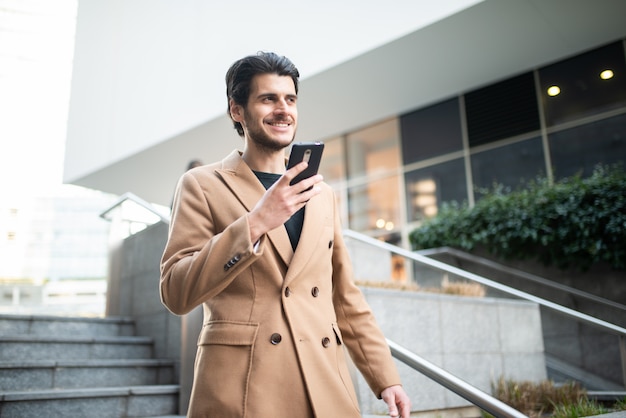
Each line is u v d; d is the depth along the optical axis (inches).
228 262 45.5
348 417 48.8
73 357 158.4
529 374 182.4
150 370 159.2
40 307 556.7
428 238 301.7
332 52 279.6
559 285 239.1
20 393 119.4
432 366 77.3
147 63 382.0
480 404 69.4
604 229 241.4
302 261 52.4
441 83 310.3
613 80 283.9
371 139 372.8
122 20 416.2
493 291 248.7
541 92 308.7
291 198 46.9
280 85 55.1
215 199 54.2
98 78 422.6
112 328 186.1
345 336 59.9
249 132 55.7
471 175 327.0
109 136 396.8
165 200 487.8
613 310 237.5
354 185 373.4
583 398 147.2
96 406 128.7
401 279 330.0
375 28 266.7
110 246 215.3
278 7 307.9
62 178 424.2
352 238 231.5
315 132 375.9
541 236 260.1
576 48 281.9
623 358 142.6
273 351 47.9
